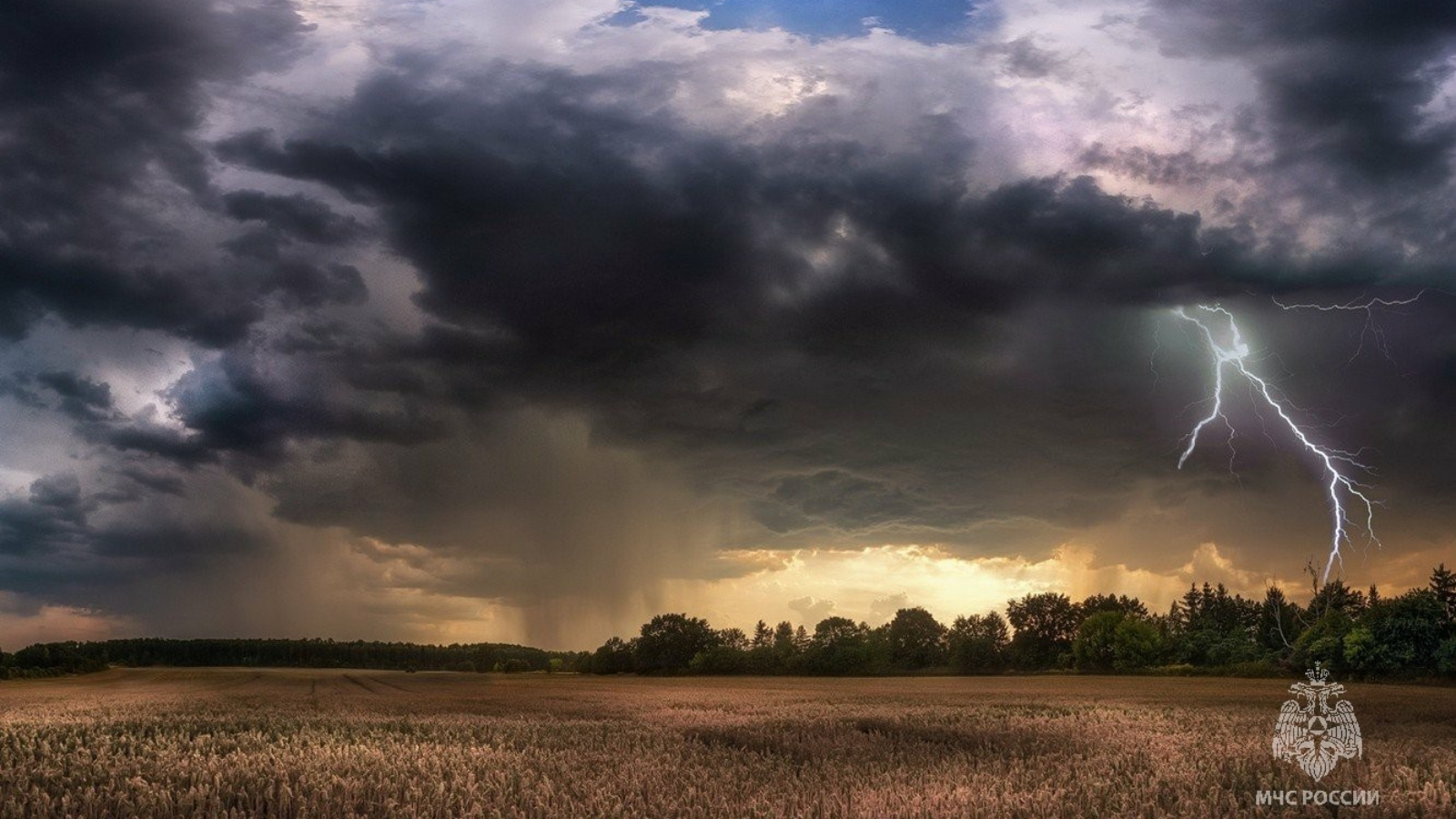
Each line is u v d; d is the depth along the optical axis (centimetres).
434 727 2950
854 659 10219
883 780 1677
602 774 1772
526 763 1961
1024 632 10594
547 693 6244
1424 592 6331
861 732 2750
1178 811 1340
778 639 11812
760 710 3900
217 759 1994
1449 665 5869
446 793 1548
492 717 3591
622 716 3581
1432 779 1587
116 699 5341
